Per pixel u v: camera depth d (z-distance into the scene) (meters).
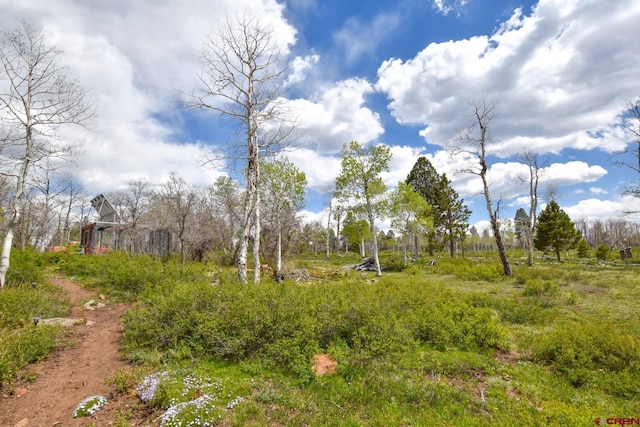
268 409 4.59
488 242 74.94
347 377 5.58
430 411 4.75
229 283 9.30
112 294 11.73
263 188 22.06
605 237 65.25
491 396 5.32
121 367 5.90
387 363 6.04
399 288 11.90
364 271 28.84
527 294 13.74
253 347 6.26
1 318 7.42
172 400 4.51
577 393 5.42
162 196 23.55
